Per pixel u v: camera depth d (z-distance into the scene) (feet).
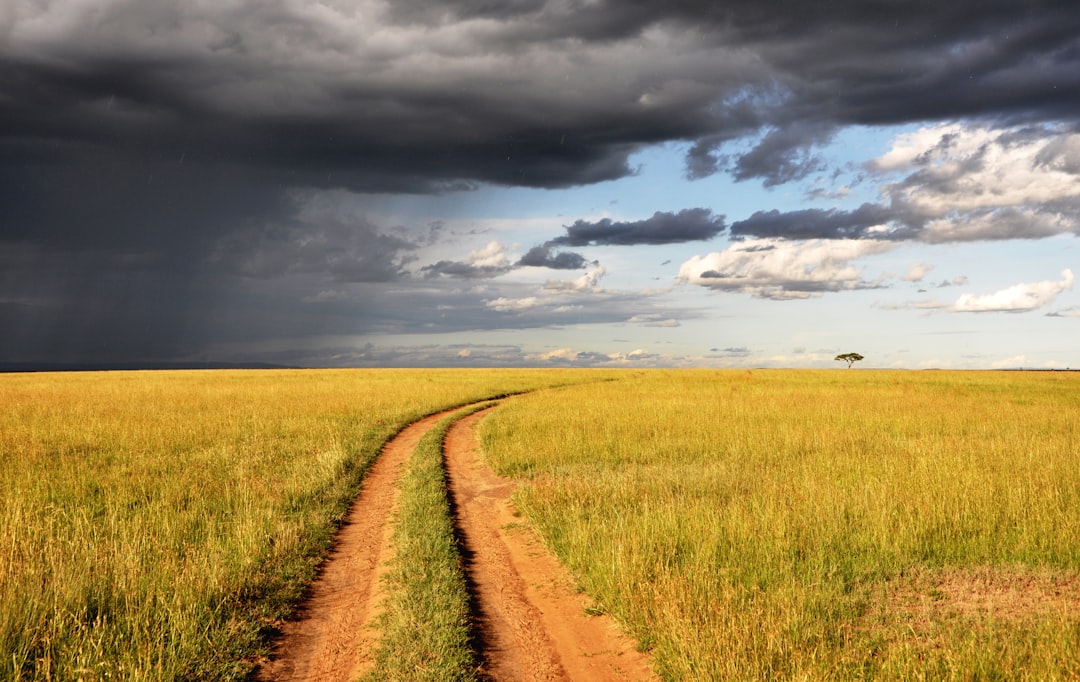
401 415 79.66
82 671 15.71
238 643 19.19
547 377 185.37
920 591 22.59
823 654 16.65
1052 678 15.14
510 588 24.97
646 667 18.26
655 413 75.36
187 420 67.00
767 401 91.91
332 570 26.84
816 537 26.71
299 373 212.43
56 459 46.60
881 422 69.10
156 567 23.47
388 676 17.28
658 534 26.63
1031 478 35.40
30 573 20.80
